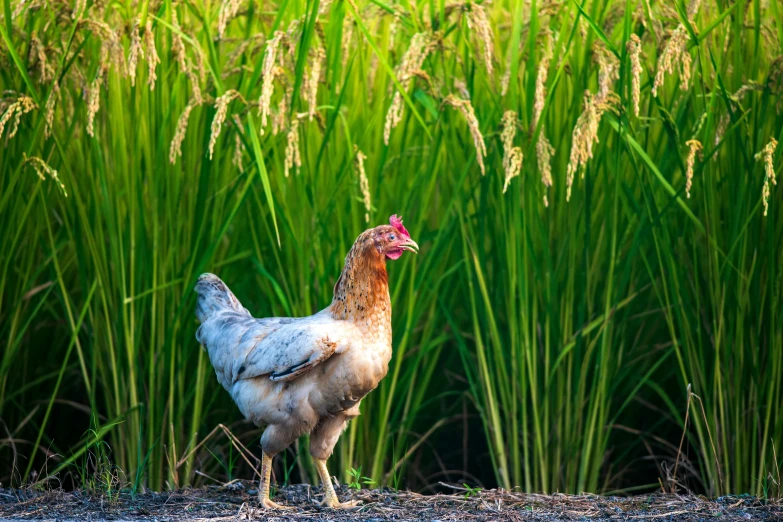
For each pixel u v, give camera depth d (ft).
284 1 28.91
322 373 25.48
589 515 25.96
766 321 30.25
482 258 31.12
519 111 30.89
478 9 28.02
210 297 28.89
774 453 29.12
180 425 31.81
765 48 31.58
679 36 26.32
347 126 32.40
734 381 30.45
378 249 25.75
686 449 35.60
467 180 33.09
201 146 31.40
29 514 26.00
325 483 27.63
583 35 30.25
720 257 30.14
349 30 31.68
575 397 31.17
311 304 32.24
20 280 31.99
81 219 30.35
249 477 35.99
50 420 37.35
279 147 32.22
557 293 31.24
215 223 31.19
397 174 32.86
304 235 30.96
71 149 31.73
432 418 38.11
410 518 25.49
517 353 30.91
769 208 28.84
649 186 29.66
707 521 25.16
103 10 32.09
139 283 31.17
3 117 27.17
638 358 32.60
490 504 27.58
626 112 29.30
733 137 29.35
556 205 31.19
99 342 32.30
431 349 35.68
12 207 30.14
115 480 30.07
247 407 26.25
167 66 31.14
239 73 32.35
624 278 29.45
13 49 28.02
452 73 32.14
